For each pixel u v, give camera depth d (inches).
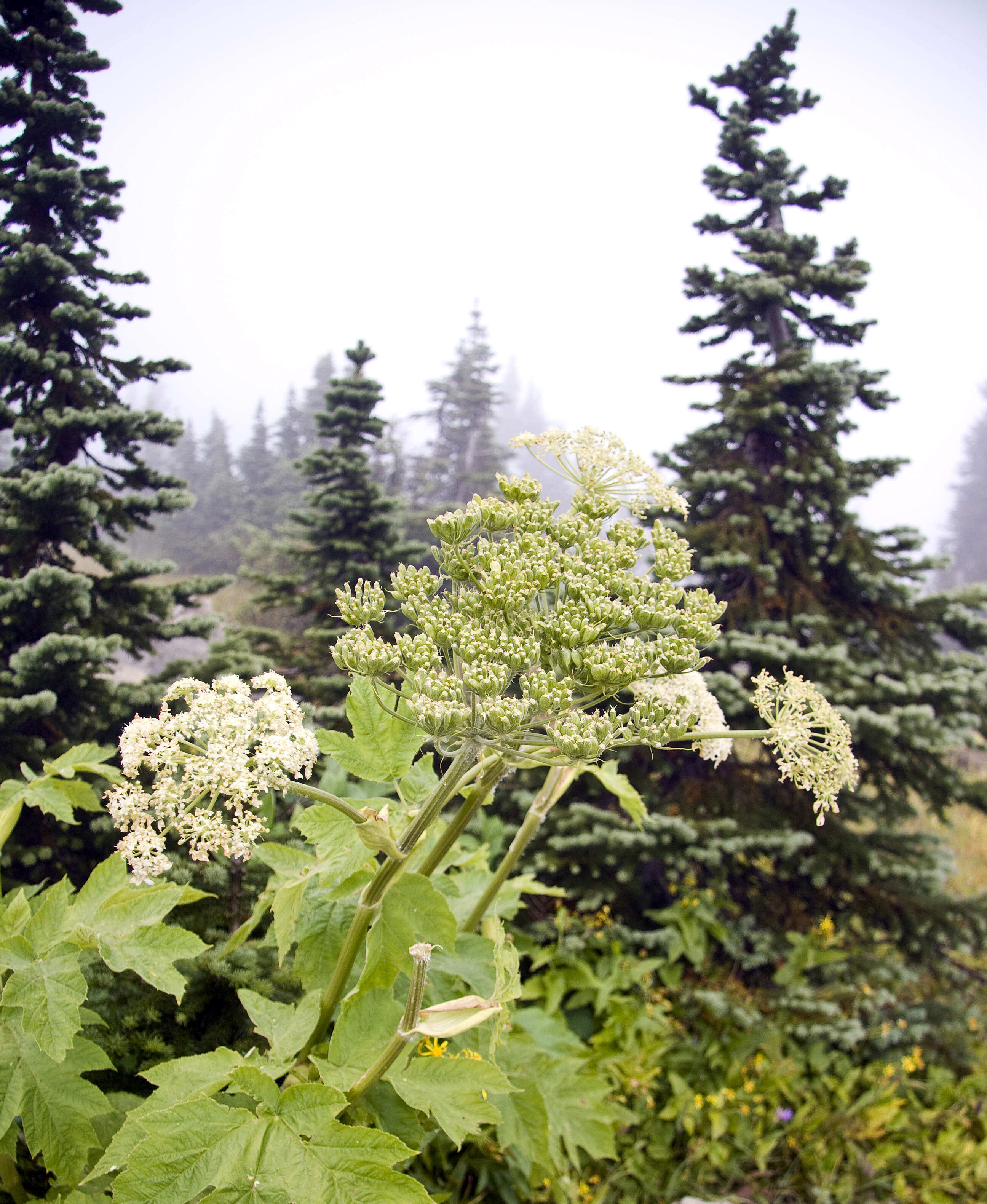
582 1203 180.1
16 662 205.6
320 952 89.9
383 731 87.0
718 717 97.3
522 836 102.7
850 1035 231.6
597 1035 219.0
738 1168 205.2
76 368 261.7
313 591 367.9
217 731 69.0
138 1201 60.4
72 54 249.8
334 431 386.6
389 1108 86.5
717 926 261.0
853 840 276.2
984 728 295.4
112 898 81.7
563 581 86.5
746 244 346.9
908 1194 209.8
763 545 307.4
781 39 341.7
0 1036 77.3
